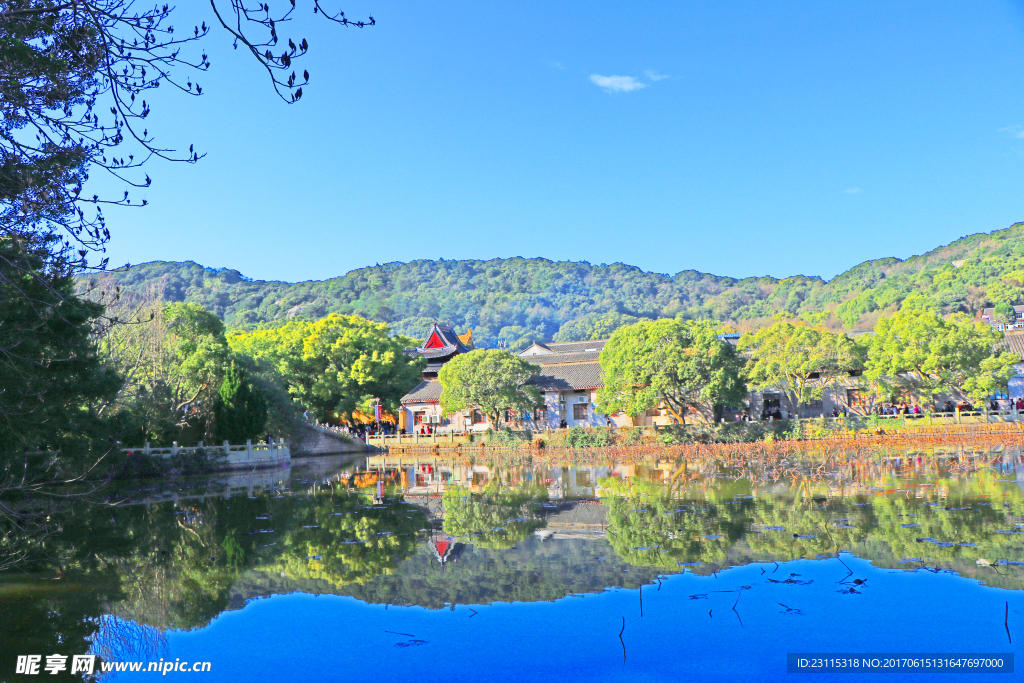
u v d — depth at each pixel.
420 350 75.00
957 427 39.53
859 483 19.72
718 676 6.39
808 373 42.88
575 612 8.33
